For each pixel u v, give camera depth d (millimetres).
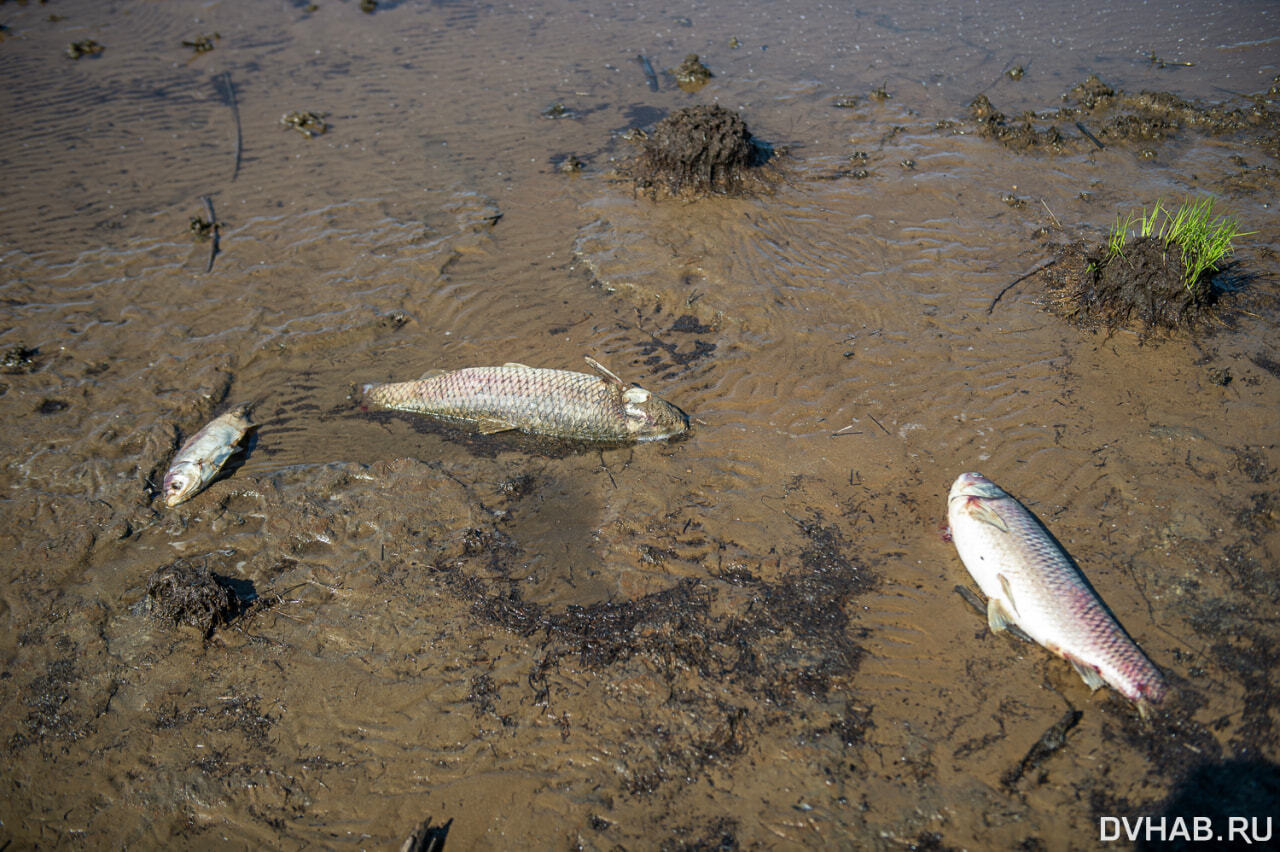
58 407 1677
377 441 1610
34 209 2176
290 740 1258
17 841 1199
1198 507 1399
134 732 1274
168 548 1466
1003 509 1347
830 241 1966
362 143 2396
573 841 1158
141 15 3248
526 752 1229
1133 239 1724
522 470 1550
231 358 1761
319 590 1404
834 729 1225
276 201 2184
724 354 1716
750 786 1187
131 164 2338
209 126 2492
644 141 2314
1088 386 1596
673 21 3074
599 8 3219
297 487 1535
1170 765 1173
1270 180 2051
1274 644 1255
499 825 1175
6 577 1429
